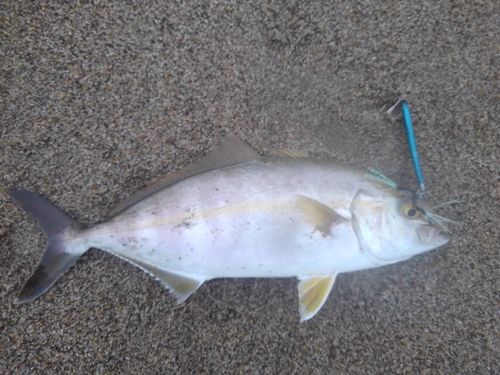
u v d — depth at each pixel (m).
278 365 0.38
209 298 0.39
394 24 0.39
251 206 0.34
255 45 0.39
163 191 0.35
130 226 0.35
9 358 0.37
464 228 0.39
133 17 0.38
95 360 0.38
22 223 0.38
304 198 0.33
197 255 0.34
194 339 0.38
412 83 0.39
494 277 0.39
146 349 0.38
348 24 0.39
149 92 0.39
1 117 0.38
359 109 0.40
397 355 0.38
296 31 0.39
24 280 0.38
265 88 0.39
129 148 0.39
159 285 0.38
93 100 0.38
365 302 0.39
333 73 0.39
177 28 0.38
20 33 0.37
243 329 0.38
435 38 0.39
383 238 0.34
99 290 0.38
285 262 0.34
